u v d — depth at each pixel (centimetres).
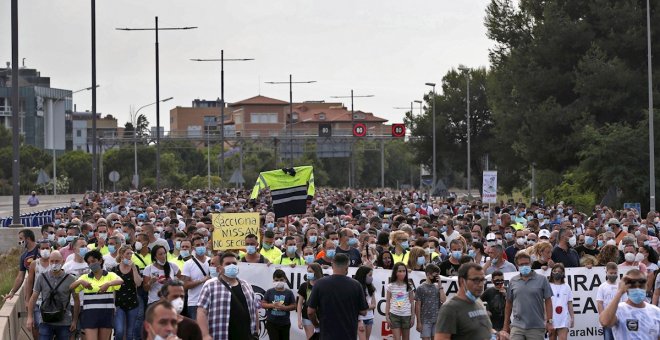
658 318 2000
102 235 3481
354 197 10612
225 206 7012
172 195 10150
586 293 3067
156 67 12012
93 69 10269
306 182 3719
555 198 10256
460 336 1775
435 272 2745
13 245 7081
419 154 16875
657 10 9925
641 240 3594
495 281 2673
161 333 1349
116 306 2895
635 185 9169
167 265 2905
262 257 3083
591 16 10275
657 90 9800
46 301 2697
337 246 3186
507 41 11500
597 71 9738
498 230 3988
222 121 14500
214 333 2105
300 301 2758
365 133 16100
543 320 2520
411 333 2905
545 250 2897
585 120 9781
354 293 2205
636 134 9119
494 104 11569
